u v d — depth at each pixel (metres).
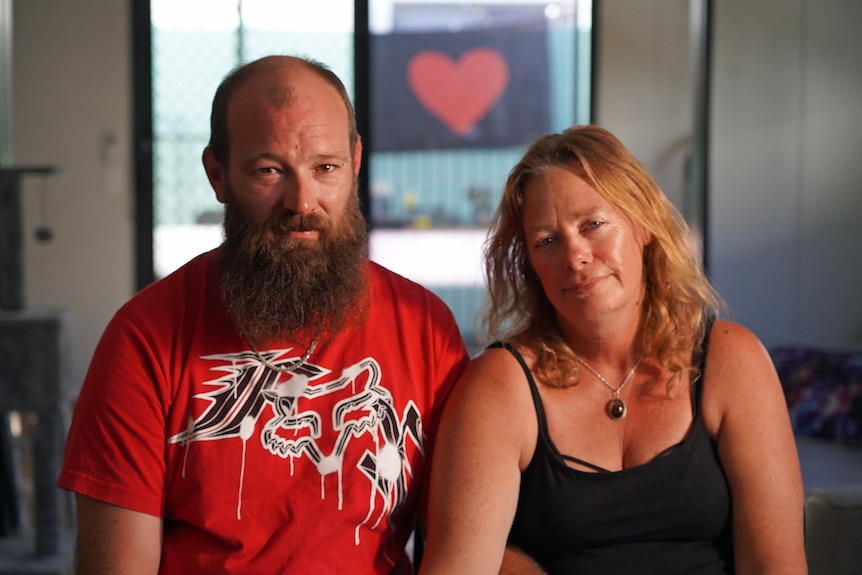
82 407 1.39
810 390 4.23
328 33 5.31
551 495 1.45
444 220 7.05
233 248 1.43
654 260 1.54
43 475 2.76
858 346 4.88
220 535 1.35
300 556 1.35
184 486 1.37
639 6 5.46
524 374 1.51
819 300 5.57
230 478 1.37
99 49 5.07
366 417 1.42
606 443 1.49
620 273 1.47
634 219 1.50
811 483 3.32
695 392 1.49
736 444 1.46
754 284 5.54
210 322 1.44
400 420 1.46
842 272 5.57
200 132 5.27
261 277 1.40
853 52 5.45
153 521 1.36
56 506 2.79
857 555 1.62
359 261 1.47
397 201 7.05
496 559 1.41
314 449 1.39
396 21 6.95
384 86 6.94
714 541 1.48
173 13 5.19
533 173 1.52
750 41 5.42
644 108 5.52
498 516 1.41
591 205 1.46
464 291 7.01
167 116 5.24
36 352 2.72
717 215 5.49
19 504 3.09
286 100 1.40
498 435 1.45
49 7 5.02
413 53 6.89
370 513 1.40
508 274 1.64
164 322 1.43
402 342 1.50
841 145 5.51
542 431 1.47
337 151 1.42
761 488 1.44
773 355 4.59
